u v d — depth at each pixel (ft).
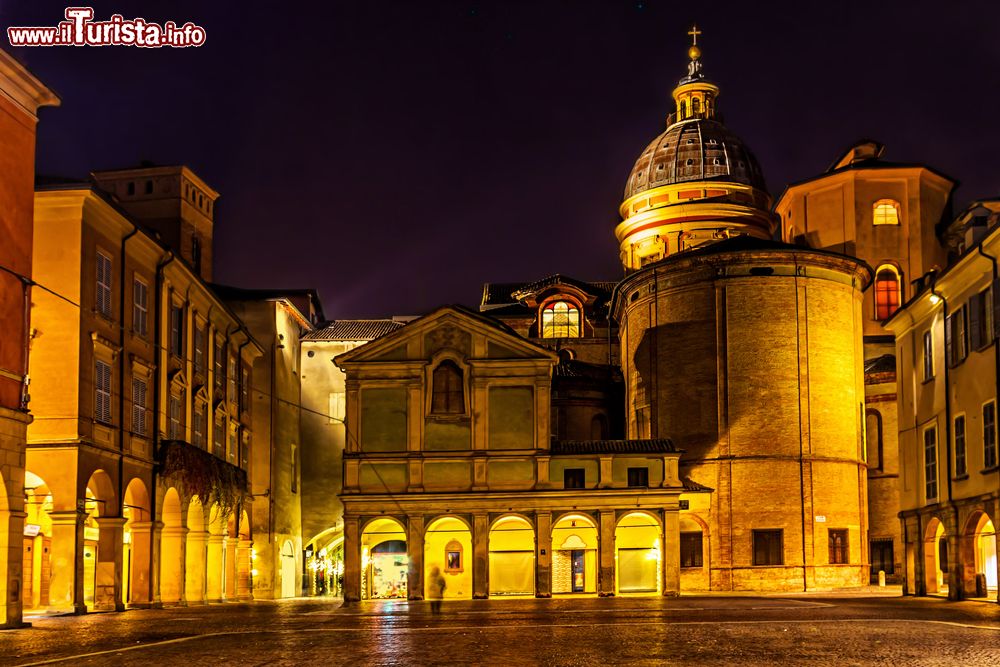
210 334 161.89
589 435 215.51
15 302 93.35
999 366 114.52
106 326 121.90
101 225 121.08
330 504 213.25
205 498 148.36
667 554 158.92
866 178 214.69
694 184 244.22
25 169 95.40
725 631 75.66
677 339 191.72
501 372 164.55
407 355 165.78
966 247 135.13
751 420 183.52
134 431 128.98
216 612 119.65
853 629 76.89
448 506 161.07
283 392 201.16
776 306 185.98
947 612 99.81
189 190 185.98
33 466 112.47
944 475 131.75
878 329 212.23
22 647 68.85
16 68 92.27
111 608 120.88
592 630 78.02
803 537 179.42
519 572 163.73
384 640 71.10
